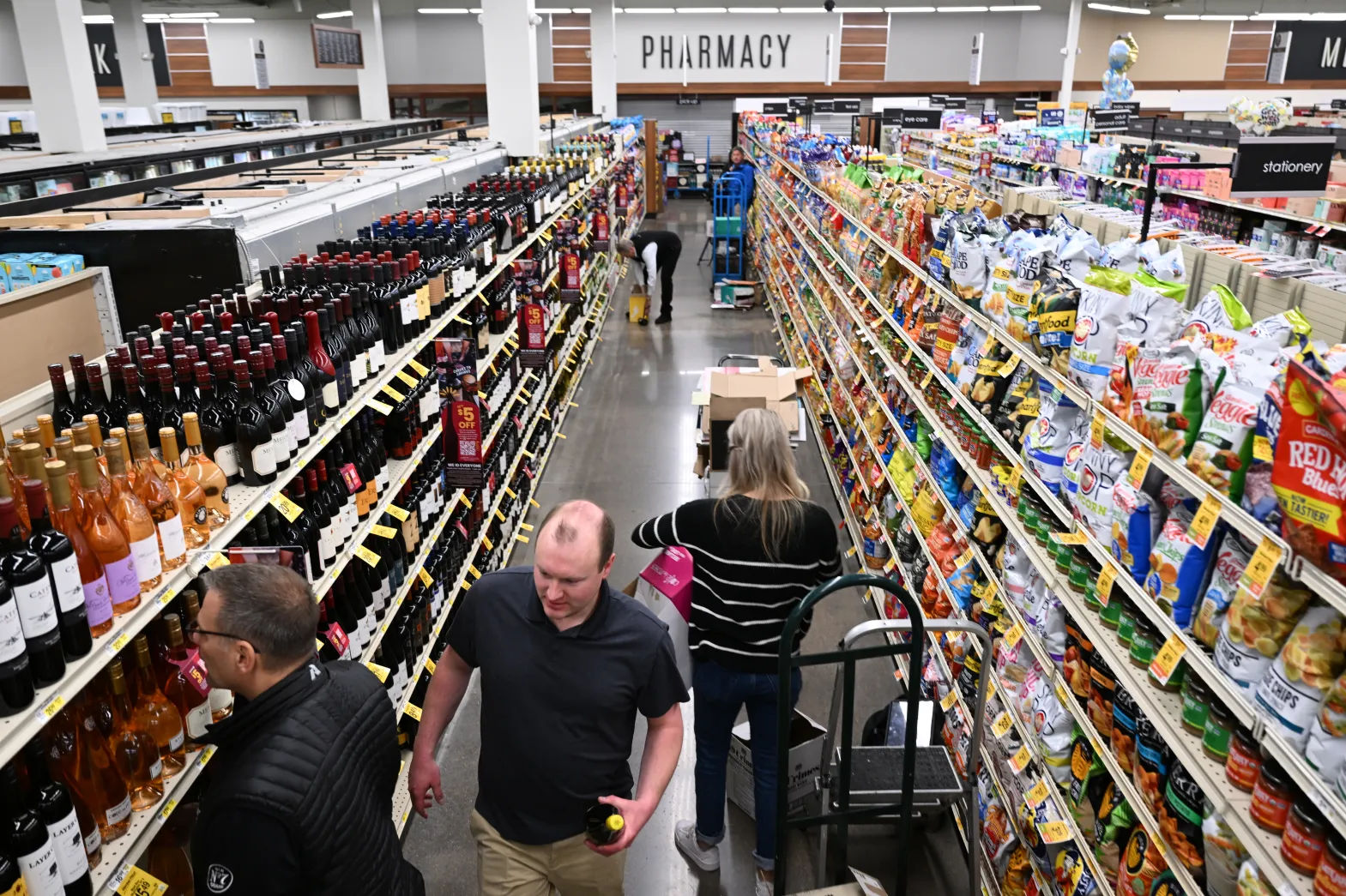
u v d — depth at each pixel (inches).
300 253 147.9
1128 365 82.5
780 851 99.0
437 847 133.3
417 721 148.2
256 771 65.6
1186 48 936.3
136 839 72.9
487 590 89.4
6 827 59.1
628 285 558.3
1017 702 113.5
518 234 231.0
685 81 937.5
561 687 85.8
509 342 219.6
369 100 694.5
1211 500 68.2
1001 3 898.7
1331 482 54.1
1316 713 59.7
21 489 65.6
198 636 68.0
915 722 97.8
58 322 114.3
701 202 969.5
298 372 103.9
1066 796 101.2
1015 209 261.4
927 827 133.6
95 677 77.2
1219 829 70.9
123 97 893.8
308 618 70.9
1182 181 353.7
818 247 320.2
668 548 114.0
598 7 747.4
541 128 460.8
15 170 284.7
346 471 113.7
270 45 902.4
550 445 286.2
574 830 90.1
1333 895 57.0
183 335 101.7
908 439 173.2
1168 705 78.6
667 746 90.8
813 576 110.9
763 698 114.9
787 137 470.6
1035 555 104.3
